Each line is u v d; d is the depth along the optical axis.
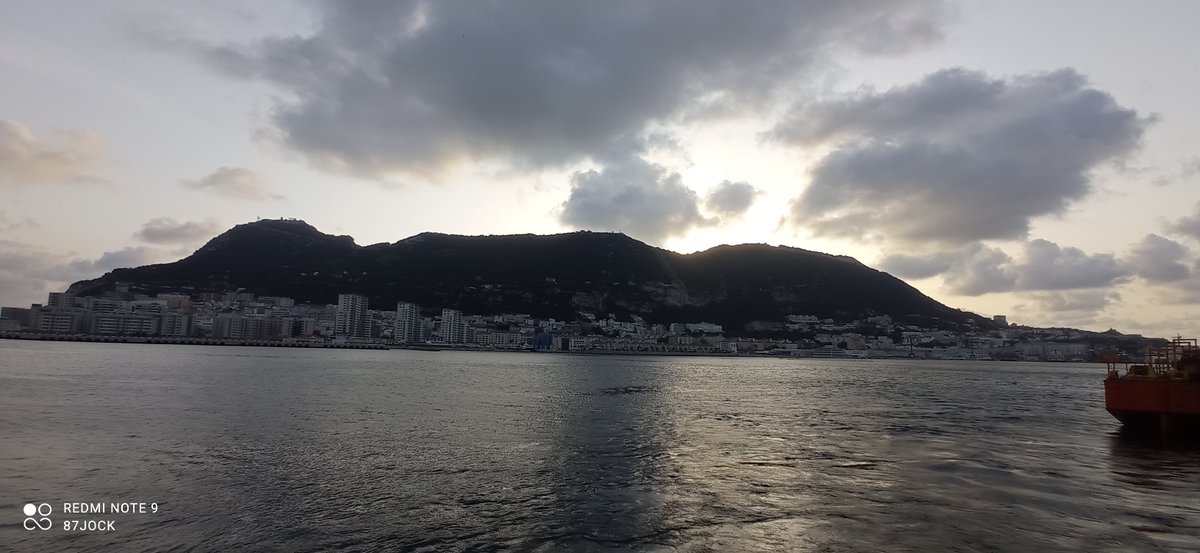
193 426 38.84
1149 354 41.50
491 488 23.81
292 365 131.62
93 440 33.03
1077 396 83.75
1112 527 18.78
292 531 18.28
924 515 20.09
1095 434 40.44
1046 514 20.20
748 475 26.52
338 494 22.59
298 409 49.81
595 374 131.12
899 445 35.28
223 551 16.62
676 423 46.03
